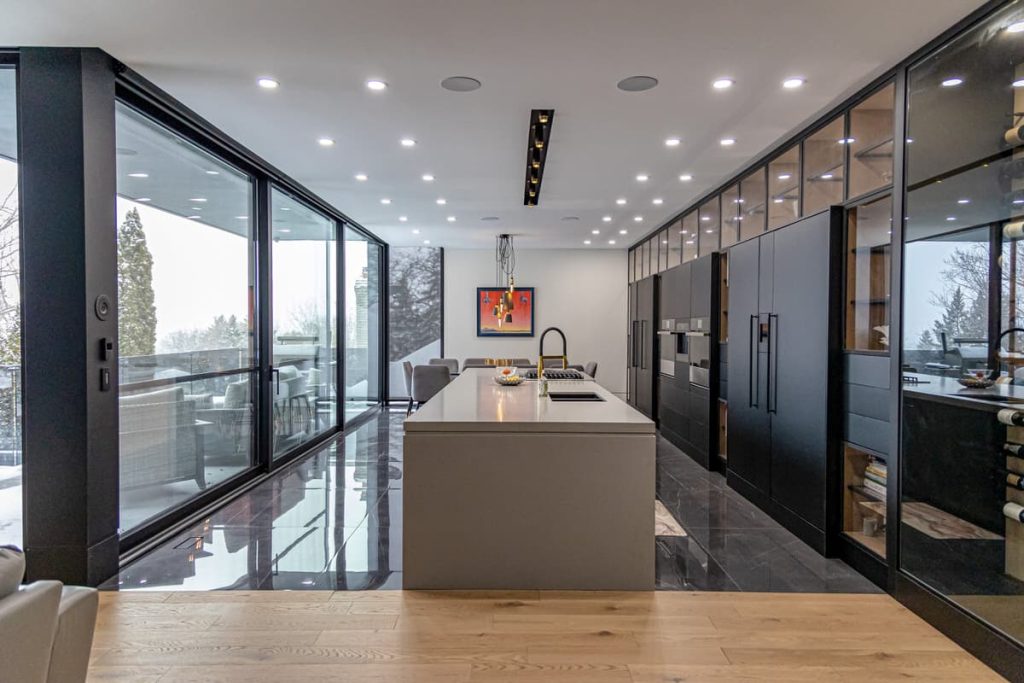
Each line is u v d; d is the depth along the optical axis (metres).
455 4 2.36
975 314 2.40
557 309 10.36
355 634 2.39
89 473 2.81
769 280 4.11
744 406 4.54
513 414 3.01
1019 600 2.16
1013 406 2.21
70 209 2.77
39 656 1.38
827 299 3.37
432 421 2.82
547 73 3.02
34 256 2.77
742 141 4.13
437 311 10.27
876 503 3.12
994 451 2.31
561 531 2.82
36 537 2.80
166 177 3.66
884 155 3.04
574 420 2.84
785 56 2.81
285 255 5.67
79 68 2.76
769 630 2.46
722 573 3.09
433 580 2.82
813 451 3.49
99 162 2.87
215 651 2.25
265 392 5.06
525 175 5.18
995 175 2.32
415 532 2.82
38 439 2.79
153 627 2.44
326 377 7.06
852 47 2.70
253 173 4.86
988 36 2.35
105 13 2.44
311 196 6.04
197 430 4.05
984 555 2.29
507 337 10.34
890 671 2.16
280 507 4.21
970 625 2.30
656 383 7.61
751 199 4.80
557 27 2.54
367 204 6.51
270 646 2.29
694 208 6.37
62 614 1.52
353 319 8.20
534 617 2.55
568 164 4.78
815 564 3.24
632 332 9.10
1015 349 2.23
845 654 2.27
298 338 6.08
